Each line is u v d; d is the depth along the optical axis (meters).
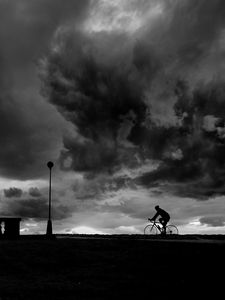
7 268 22.05
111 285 18.86
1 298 16.70
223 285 18.91
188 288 18.50
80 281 19.64
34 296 17.09
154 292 17.95
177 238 29.45
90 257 23.44
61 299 16.77
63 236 33.44
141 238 29.70
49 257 23.55
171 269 21.14
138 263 22.20
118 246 25.17
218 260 21.73
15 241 27.14
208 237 29.56
